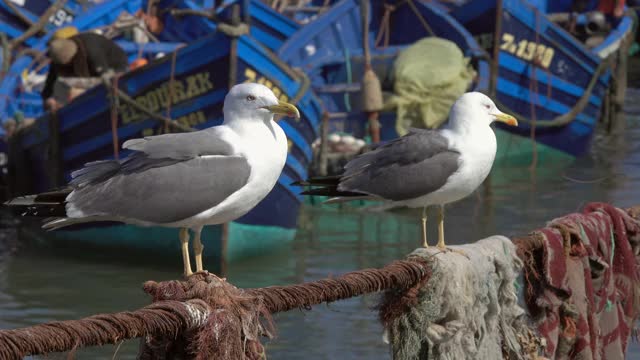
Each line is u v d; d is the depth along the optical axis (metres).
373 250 13.07
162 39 19.77
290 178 13.58
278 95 12.98
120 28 18.77
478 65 17.94
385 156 6.05
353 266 12.25
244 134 4.91
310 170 15.47
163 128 13.18
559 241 5.61
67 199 4.88
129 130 13.52
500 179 17.50
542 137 19.31
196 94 12.84
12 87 16.83
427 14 18.77
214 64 12.59
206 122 12.90
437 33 18.66
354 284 4.29
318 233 14.15
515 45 18.36
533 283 5.62
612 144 20.84
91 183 4.97
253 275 12.02
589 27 21.20
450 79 16.72
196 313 3.73
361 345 9.30
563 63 19.14
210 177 4.83
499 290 5.20
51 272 12.19
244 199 4.90
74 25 18.56
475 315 4.94
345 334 9.63
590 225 5.94
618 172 18.05
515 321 5.38
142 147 4.90
